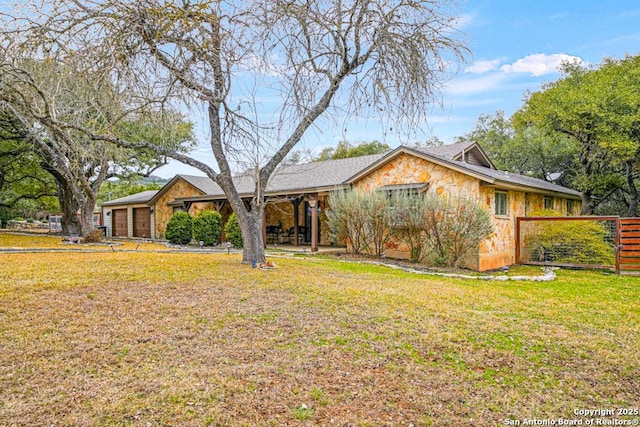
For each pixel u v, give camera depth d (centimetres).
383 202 1191
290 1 730
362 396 297
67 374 317
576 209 1958
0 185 1981
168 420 258
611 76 1773
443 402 292
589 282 842
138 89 685
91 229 1592
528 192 1331
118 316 458
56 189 2303
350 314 493
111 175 1872
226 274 737
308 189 1423
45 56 673
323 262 1063
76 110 837
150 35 656
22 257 951
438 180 1169
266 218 1906
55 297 527
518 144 2383
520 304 588
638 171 1797
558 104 1777
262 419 263
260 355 363
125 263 870
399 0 760
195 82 730
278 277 725
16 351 354
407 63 753
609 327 477
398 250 1216
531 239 1227
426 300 580
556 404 295
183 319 454
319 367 343
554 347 404
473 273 972
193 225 1634
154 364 339
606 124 1625
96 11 629
